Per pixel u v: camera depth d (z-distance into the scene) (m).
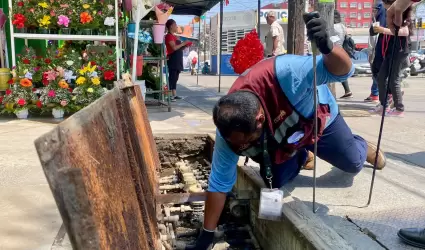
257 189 2.65
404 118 5.95
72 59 6.56
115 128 1.62
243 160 3.33
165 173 3.97
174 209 2.94
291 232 2.11
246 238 2.75
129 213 1.50
